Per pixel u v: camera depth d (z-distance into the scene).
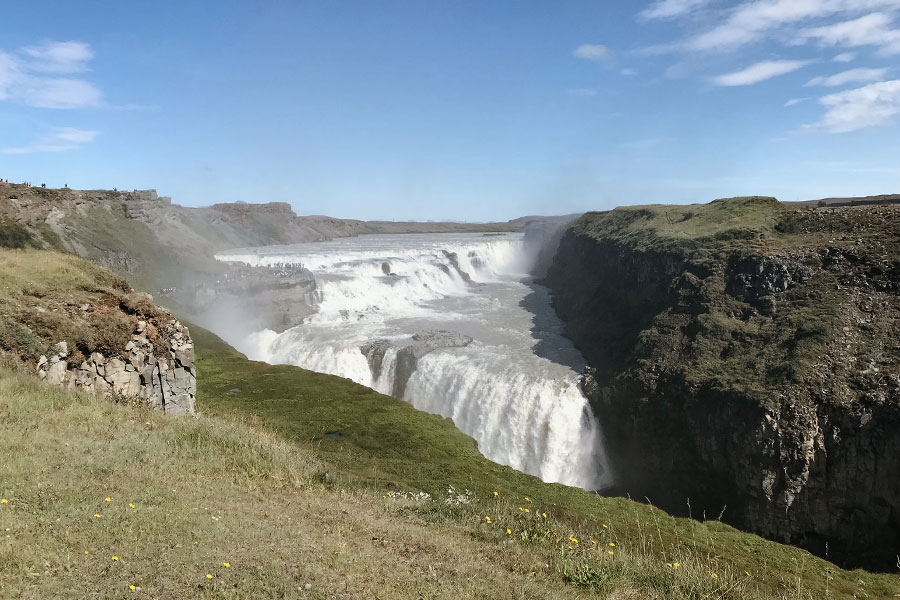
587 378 47.31
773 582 15.40
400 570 8.95
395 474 21.19
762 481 34.75
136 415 16.33
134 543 8.37
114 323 20.73
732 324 44.72
